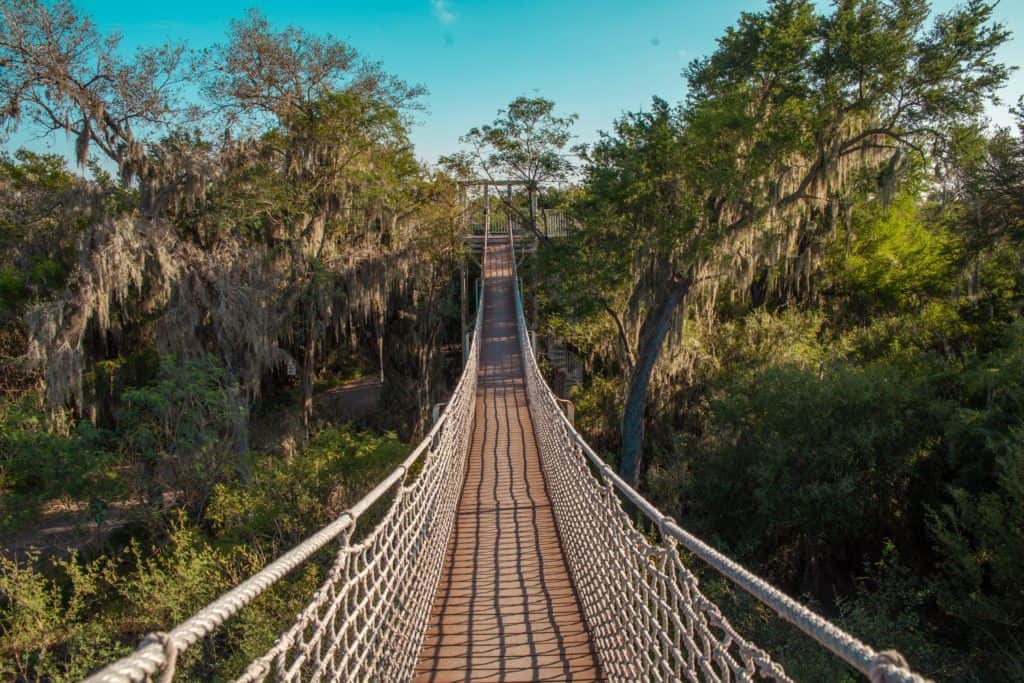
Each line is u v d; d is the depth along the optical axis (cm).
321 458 1298
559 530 744
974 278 1770
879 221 2491
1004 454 1274
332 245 2300
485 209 3181
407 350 2628
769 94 2019
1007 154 1702
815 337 2264
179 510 1338
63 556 1427
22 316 1894
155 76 1950
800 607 169
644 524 1592
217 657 879
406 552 456
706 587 1220
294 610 867
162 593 997
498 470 1019
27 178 2262
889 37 1841
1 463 1440
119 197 1998
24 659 999
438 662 459
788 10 1909
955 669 1084
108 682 127
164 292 1892
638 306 2119
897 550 1425
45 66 1772
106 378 1950
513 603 559
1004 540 1107
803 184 2016
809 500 1467
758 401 1662
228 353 1903
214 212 2030
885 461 1501
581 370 2645
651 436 2269
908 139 1989
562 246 2211
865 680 935
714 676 238
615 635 421
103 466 1471
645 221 1988
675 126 1927
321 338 2267
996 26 1803
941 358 1727
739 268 2047
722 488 1633
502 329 2314
